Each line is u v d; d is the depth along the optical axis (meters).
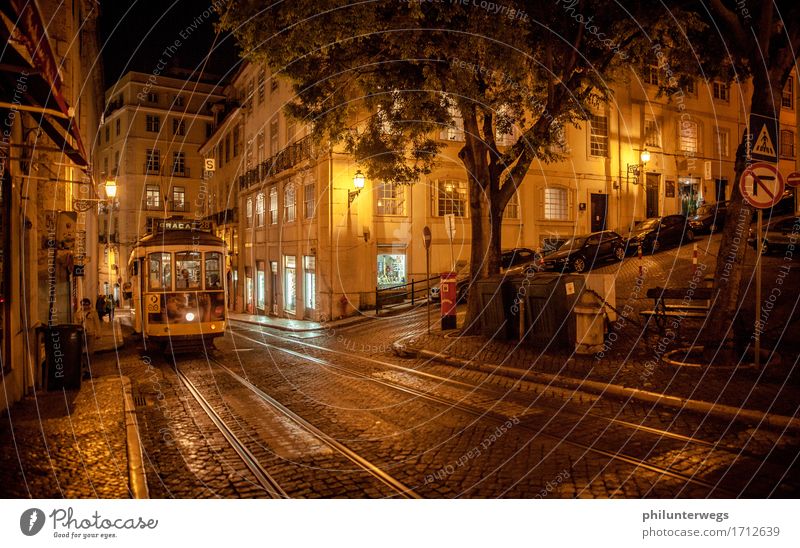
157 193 49.16
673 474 5.58
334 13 11.40
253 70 34.78
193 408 9.00
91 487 5.45
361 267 24.53
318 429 7.61
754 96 9.80
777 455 5.98
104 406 8.67
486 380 10.45
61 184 14.81
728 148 33.47
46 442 6.82
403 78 13.70
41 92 6.72
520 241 27.02
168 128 50.00
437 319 19.77
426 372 11.52
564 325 12.20
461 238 26.27
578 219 28.23
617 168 29.38
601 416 7.73
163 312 15.20
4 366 8.60
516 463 6.04
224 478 5.81
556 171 27.84
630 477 5.54
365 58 13.45
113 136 51.41
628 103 29.80
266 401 9.41
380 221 25.00
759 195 9.13
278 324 24.56
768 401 7.51
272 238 31.45
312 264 25.83
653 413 7.75
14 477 5.68
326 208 24.36
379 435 7.24
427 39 12.02
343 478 5.76
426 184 25.61
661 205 30.69
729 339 9.78
